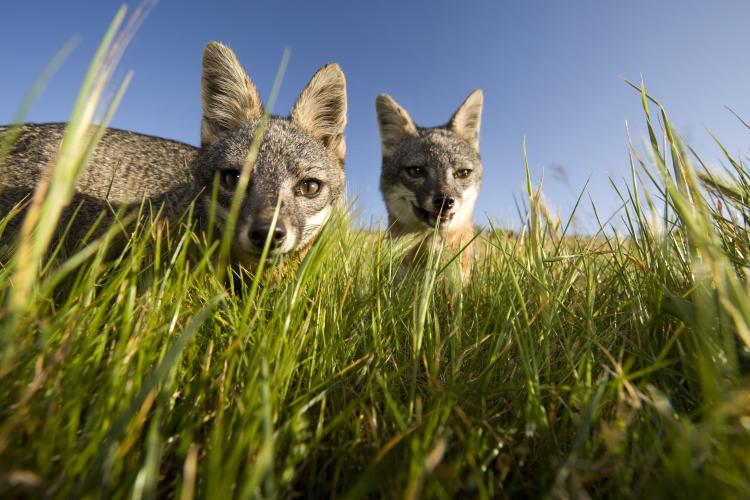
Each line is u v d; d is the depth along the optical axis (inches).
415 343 3.9
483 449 3.0
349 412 3.1
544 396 3.6
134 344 3.0
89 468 2.2
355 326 5.0
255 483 2.0
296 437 3.0
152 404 3.0
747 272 3.4
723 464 2.2
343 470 3.1
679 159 3.9
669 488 2.3
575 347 4.0
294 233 6.6
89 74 2.1
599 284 5.8
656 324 4.2
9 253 5.1
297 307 4.2
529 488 2.9
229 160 7.2
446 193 12.1
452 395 3.3
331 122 8.8
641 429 3.1
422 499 2.4
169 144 9.9
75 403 2.6
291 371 3.6
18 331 2.6
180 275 3.8
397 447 3.0
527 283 5.6
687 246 3.9
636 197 4.8
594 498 2.8
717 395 2.5
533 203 4.8
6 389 2.6
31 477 2.0
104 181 8.4
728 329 3.0
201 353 4.2
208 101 7.8
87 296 3.3
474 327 5.4
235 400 3.2
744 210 4.7
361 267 6.5
